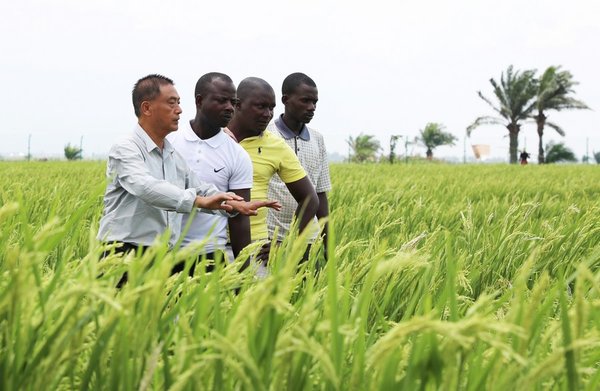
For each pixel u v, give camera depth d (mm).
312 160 5816
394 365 1774
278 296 1718
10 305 1777
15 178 13406
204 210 4297
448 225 7078
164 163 4262
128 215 4156
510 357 1866
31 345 1837
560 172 26391
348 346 2092
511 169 30188
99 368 1882
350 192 10750
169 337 2092
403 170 26656
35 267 1912
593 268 4727
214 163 4719
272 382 1803
